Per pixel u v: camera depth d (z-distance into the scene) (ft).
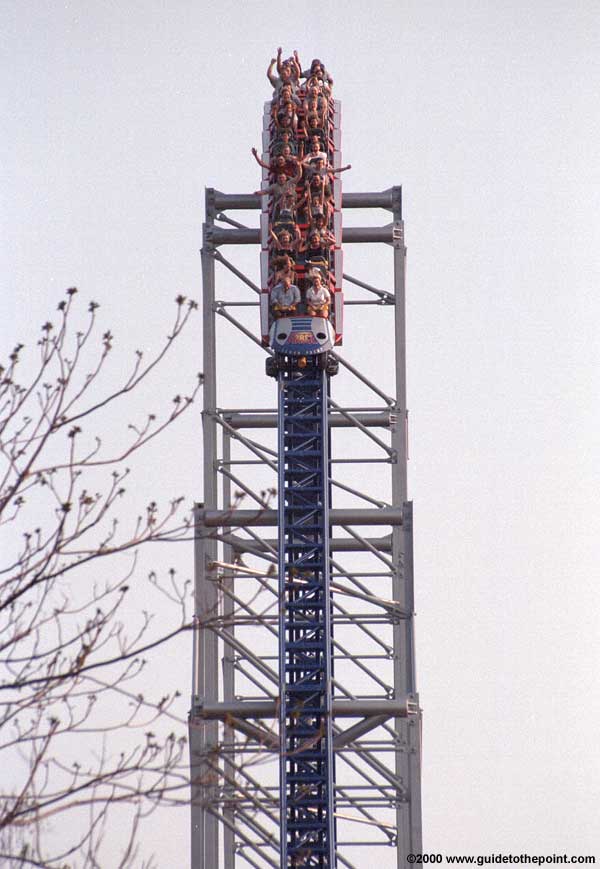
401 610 603.67
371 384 634.02
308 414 609.42
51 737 182.29
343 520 606.55
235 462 622.95
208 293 637.71
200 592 598.34
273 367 606.96
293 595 598.75
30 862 176.76
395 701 588.09
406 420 629.92
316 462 606.55
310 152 627.87
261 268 611.88
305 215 615.98
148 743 186.60
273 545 623.77
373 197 646.74
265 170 629.51
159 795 183.52
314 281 596.70
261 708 582.76
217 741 549.13
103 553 191.11
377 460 623.36
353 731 593.01
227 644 618.03
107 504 192.75
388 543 625.41
